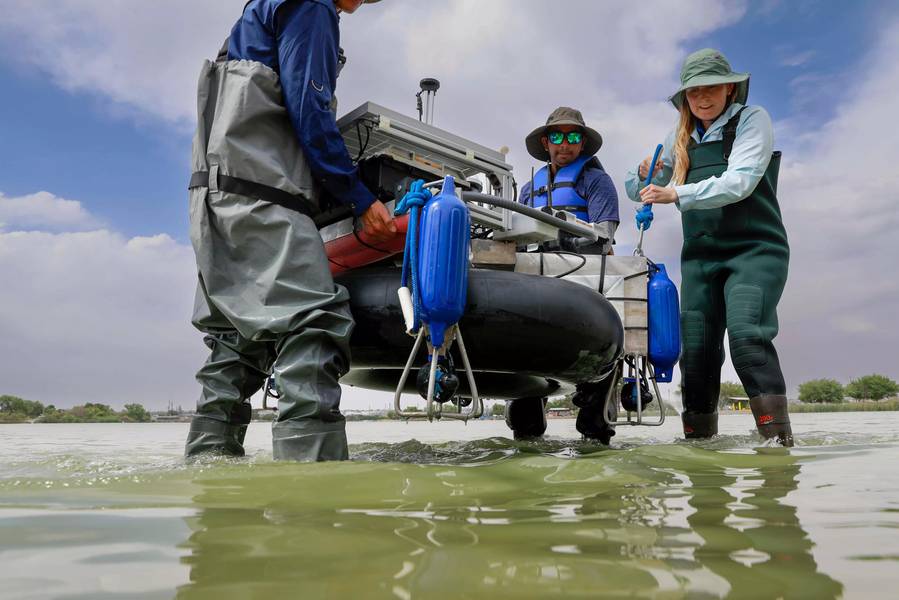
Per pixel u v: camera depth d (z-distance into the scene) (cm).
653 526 103
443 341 237
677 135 378
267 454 283
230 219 227
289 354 222
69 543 91
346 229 282
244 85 228
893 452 262
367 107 262
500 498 135
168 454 315
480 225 303
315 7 234
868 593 66
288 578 72
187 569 77
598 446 334
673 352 327
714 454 243
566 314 269
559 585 69
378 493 141
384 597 65
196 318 256
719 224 367
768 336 342
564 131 460
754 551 85
